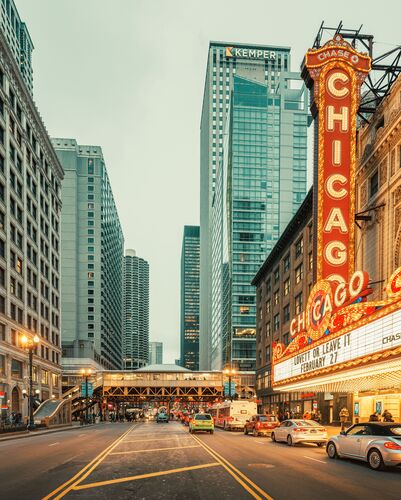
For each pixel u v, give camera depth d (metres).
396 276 19.38
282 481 12.19
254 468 14.58
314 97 35.19
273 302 71.94
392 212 30.42
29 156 68.56
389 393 32.09
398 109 29.55
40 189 74.88
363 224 34.91
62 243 158.00
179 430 41.81
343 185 33.97
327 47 35.34
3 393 49.91
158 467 14.88
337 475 13.32
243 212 147.50
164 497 10.09
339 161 34.25
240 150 151.25
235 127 152.62
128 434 35.09
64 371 116.31
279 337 66.81
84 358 119.69
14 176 60.44
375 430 15.28
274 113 154.75
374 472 13.98
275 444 24.11
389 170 30.95
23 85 64.00
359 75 35.28
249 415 41.88
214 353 183.88
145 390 88.94
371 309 21.77
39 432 38.34
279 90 170.00
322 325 27.80
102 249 166.00
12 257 59.19
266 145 152.25
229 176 151.12
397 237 29.67
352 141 34.53
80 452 20.31
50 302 78.88
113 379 88.81
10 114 59.12
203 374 90.00
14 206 60.16
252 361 138.00
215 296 184.25
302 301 55.34
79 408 87.12
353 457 15.72
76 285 157.25
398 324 18.98
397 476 13.25
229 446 22.75
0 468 15.34
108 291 179.00
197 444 24.02
